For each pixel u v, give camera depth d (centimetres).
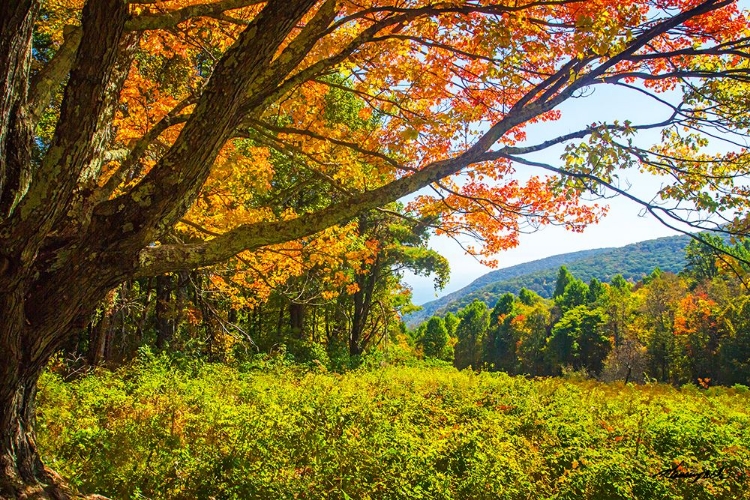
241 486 509
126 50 434
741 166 470
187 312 1708
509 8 401
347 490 538
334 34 648
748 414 1253
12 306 320
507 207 641
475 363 8244
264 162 942
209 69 1127
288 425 702
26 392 359
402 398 1095
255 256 1062
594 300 7338
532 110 384
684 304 4797
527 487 600
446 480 555
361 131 742
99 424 754
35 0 309
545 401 1206
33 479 358
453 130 649
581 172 377
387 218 2198
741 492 662
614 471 615
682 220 371
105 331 1489
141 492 496
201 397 911
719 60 490
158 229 329
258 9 652
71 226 349
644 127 408
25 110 353
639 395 1464
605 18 370
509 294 8844
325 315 3228
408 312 3672
